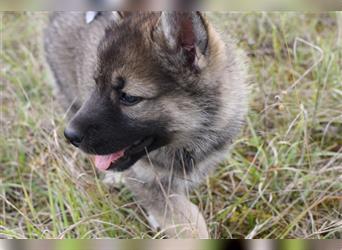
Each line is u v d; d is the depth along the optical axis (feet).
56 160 3.15
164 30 2.67
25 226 3.10
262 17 3.87
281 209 3.08
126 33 2.73
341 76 3.44
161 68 2.69
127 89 2.68
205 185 3.21
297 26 3.86
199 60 2.72
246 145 3.36
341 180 3.05
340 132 3.40
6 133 3.45
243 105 3.00
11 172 3.34
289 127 3.16
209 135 2.88
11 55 3.98
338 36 3.66
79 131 2.71
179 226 2.90
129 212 3.06
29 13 4.11
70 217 3.11
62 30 3.48
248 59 3.40
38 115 3.49
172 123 2.75
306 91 3.49
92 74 2.97
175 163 2.95
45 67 3.73
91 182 3.09
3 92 3.70
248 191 3.06
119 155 2.82
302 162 3.21
